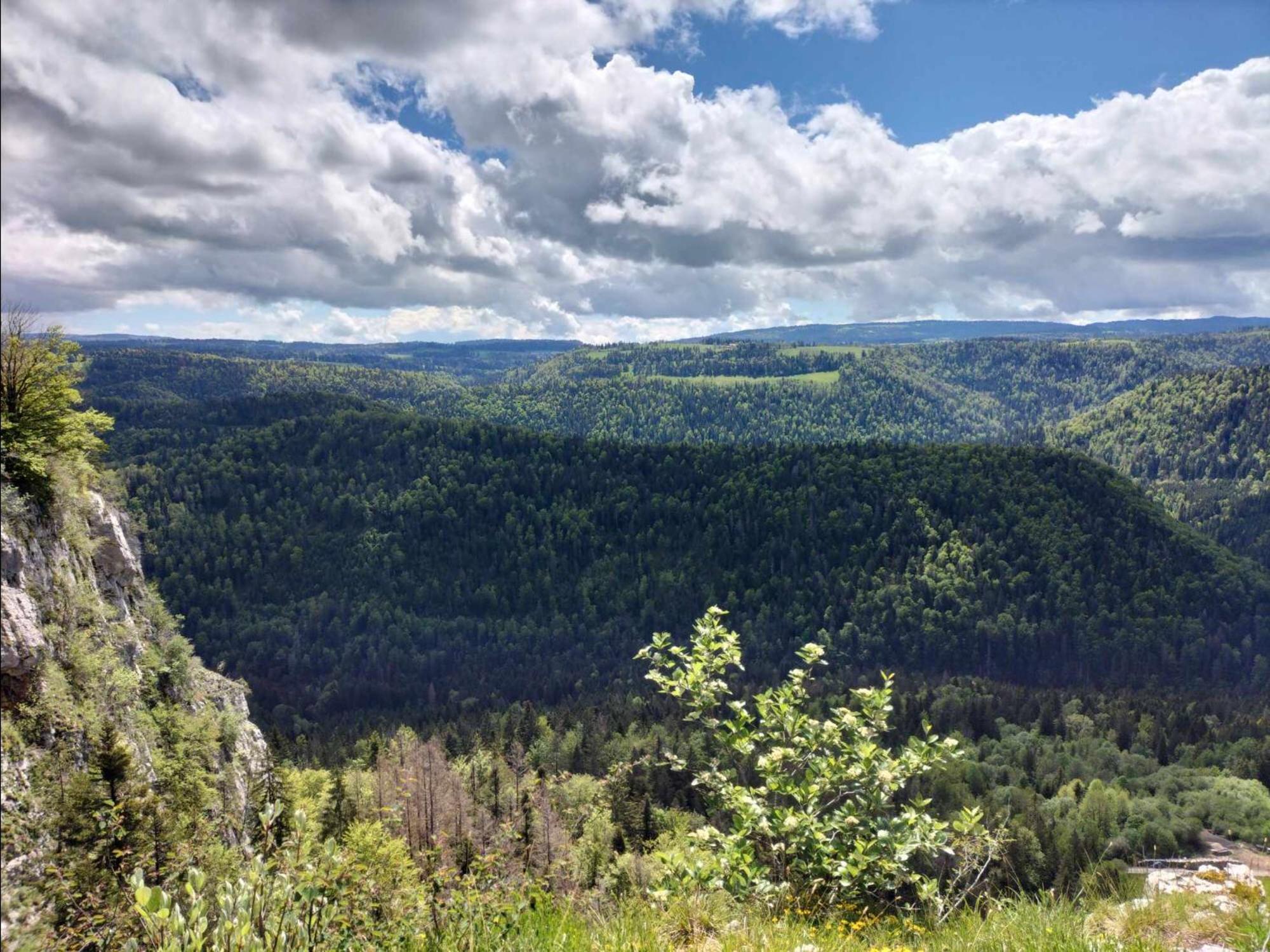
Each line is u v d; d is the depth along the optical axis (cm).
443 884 656
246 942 454
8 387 1536
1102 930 635
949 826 836
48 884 661
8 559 1478
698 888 810
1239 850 7525
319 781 5253
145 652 2839
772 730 980
